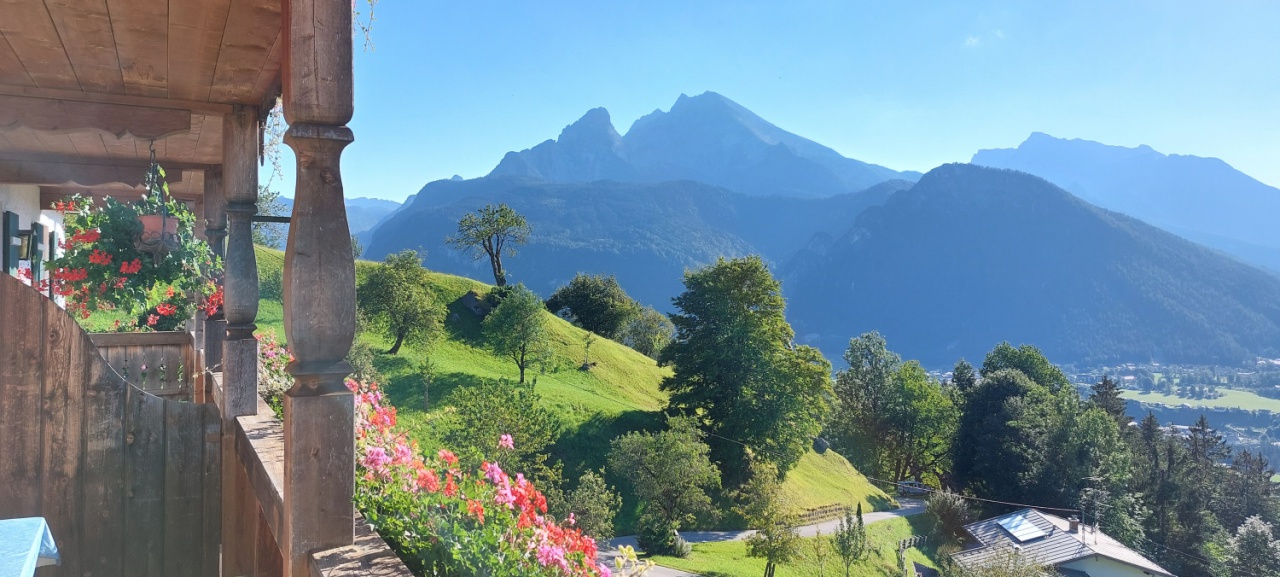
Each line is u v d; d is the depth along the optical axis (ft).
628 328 252.62
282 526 7.44
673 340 137.08
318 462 6.88
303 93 6.75
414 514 8.21
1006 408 187.83
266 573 8.83
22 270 26.96
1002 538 141.08
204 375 18.49
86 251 16.88
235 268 13.62
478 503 9.27
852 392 206.28
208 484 12.44
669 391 134.72
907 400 200.75
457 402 67.77
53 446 10.82
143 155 21.88
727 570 95.66
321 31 6.82
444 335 146.20
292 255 6.81
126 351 20.79
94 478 11.20
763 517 101.19
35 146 20.68
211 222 22.62
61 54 12.03
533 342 133.90
